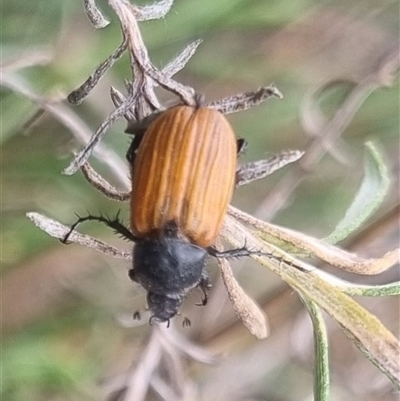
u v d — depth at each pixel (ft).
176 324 0.17
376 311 0.19
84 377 0.17
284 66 0.18
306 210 0.20
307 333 0.17
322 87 0.17
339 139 0.18
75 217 0.17
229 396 0.18
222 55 0.18
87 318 0.18
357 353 0.20
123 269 0.18
